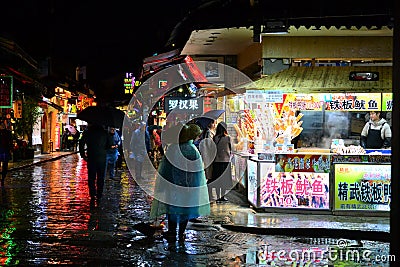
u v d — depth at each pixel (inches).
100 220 482.3
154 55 905.5
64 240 394.0
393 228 155.3
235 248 379.6
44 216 501.0
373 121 597.3
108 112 588.7
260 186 514.9
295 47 624.4
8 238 398.6
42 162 1331.2
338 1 566.3
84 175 974.4
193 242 396.8
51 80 1793.8
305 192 506.6
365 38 621.9
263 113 581.9
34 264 325.4
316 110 625.3
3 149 760.3
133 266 325.7
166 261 338.6
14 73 1176.8
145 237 410.6
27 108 1339.8
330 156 502.6
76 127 2185.0
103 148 580.1
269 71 625.0
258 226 441.1
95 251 361.7
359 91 537.0
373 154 502.6
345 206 499.8
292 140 636.1
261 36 622.2
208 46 750.5
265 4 573.3
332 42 624.1
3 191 708.7
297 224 450.3
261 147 576.1
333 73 561.9
